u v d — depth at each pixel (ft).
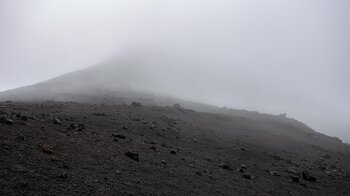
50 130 59.98
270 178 69.97
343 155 151.33
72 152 49.70
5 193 31.22
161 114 137.18
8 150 42.78
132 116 112.78
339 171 99.40
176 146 79.87
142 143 71.36
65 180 37.83
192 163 65.16
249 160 86.33
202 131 117.39
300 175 81.00
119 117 103.81
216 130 130.62
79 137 60.49
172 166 57.98
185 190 45.60
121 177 44.01
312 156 125.29
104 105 137.59
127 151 57.11
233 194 49.83
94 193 36.11
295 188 65.00
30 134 53.21
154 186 43.91
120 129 83.35
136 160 55.21
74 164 44.34
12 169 37.11
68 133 61.36
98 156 51.21
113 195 36.91
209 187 50.31
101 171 44.34
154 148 67.87
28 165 39.47
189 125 124.57
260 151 104.78
